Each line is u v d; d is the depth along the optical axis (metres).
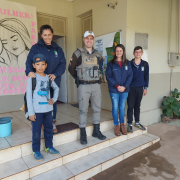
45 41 2.22
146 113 3.97
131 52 3.48
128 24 3.34
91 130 2.88
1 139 2.29
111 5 3.55
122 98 2.88
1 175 1.79
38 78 2.01
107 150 2.60
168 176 2.14
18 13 3.65
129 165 2.38
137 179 2.09
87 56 2.47
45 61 2.04
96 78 2.55
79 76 2.51
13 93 3.73
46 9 4.21
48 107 2.08
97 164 2.21
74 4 4.59
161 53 4.20
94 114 2.73
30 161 2.06
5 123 2.36
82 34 4.73
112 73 2.84
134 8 3.41
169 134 3.49
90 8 4.09
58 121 3.11
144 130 3.29
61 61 2.40
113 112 2.91
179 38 4.63
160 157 2.60
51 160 2.08
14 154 2.10
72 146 2.46
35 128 2.04
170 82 4.59
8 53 3.59
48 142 2.21
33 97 1.99
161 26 4.09
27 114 1.99
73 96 4.92
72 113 3.71
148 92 4.03
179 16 4.54
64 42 4.72
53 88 2.18
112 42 3.47
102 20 3.80
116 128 2.92
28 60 2.13
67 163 2.22
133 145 2.80
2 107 3.68
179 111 4.29
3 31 3.51
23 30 3.74
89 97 2.59
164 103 4.13
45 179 1.90
